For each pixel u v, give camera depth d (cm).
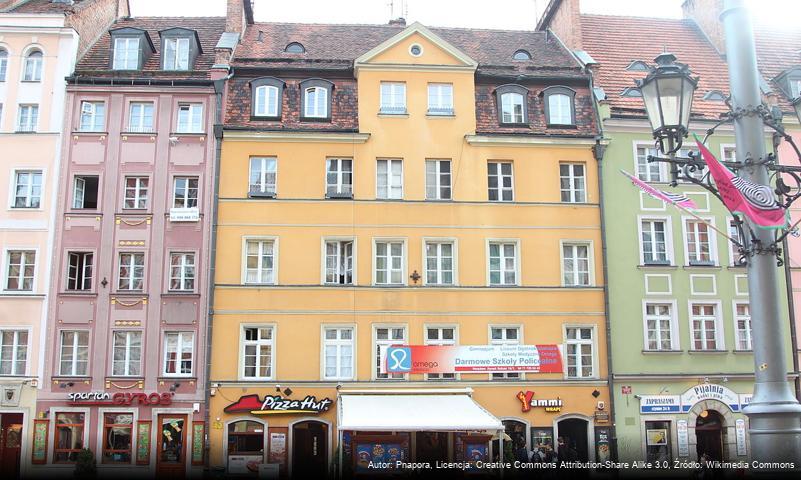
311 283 2909
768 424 838
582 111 3189
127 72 3048
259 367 2852
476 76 3180
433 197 3038
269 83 3064
